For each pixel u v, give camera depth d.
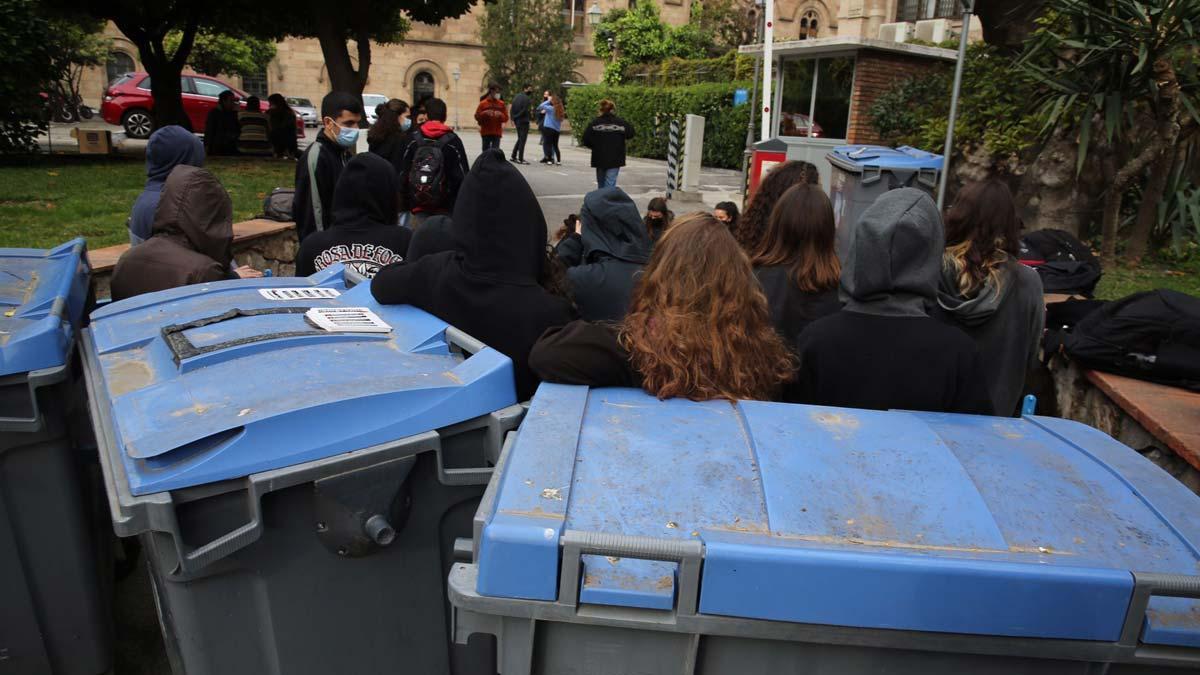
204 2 16.67
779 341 2.23
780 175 3.79
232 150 17.12
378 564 2.01
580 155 23.89
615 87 26.53
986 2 10.48
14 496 2.28
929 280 2.17
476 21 43.91
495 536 1.37
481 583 1.39
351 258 3.73
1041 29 8.89
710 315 2.00
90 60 33.56
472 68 44.47
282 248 7.42
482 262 2.45
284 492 1.84
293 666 1.95
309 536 1.90
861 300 2.22
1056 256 5.42
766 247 3.29
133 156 15.55
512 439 1.71
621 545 1.34
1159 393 3.51
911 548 1.39
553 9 42.22
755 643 1.42
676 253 2.04
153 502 1.69
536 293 2.47
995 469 1.62
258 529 1.77
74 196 9.59
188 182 3.42
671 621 1.38
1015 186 9.62
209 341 2.23
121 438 1.82
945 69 13.12
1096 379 3.82
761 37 18.12
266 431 1.79
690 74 26.42
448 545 2.10
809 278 3.14
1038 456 1.69
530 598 1.38
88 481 2.49
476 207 2.42
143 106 22.39
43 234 7.27
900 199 2.20
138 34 16.44
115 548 3.23
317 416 1.83
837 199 7.14
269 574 1.88
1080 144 7.98
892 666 1.42
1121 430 3.57
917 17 27.19
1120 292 6.93
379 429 1.90
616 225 3.47
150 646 2.97
